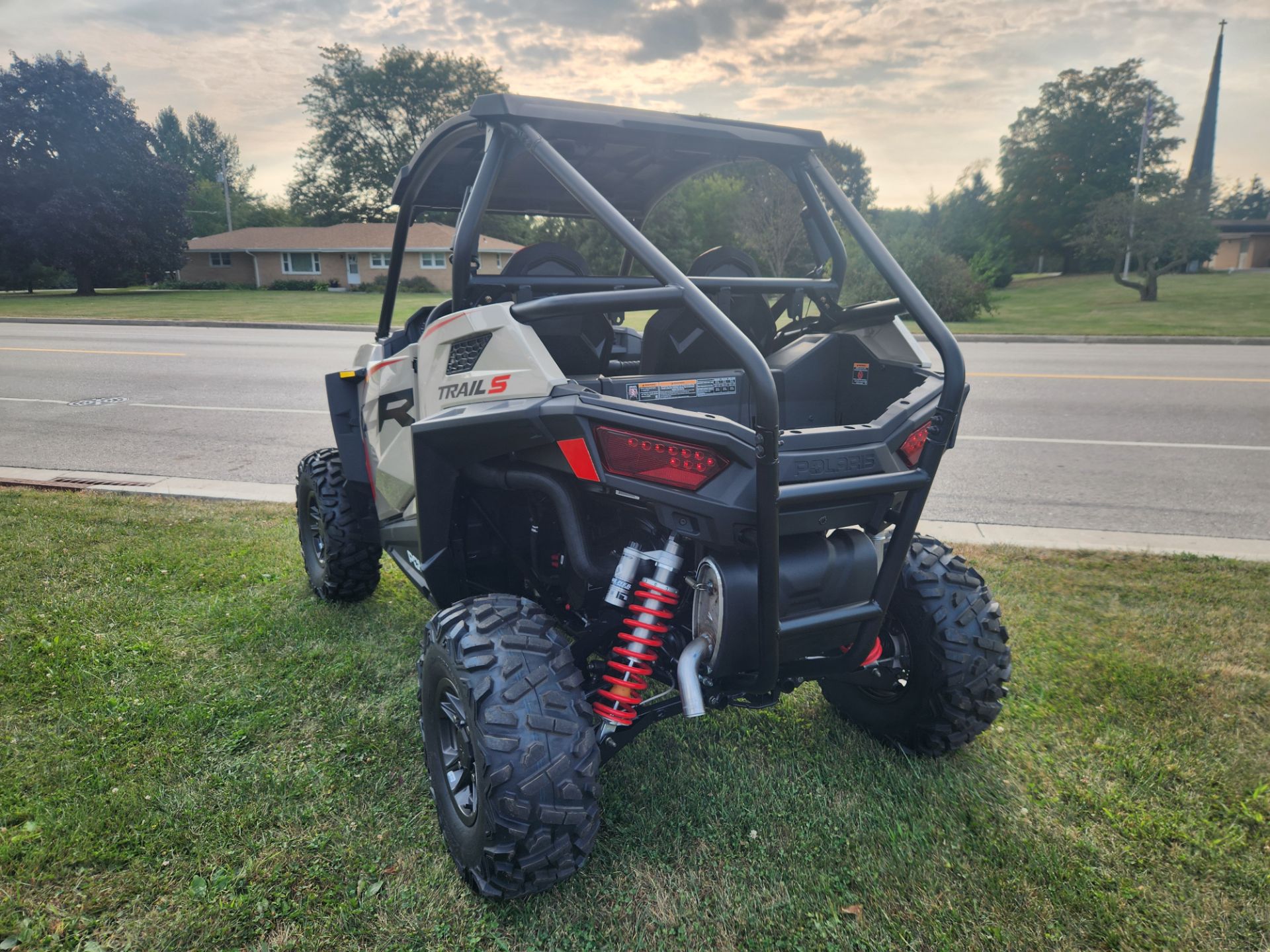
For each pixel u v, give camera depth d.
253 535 5.11
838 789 2.73
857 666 2.46
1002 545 5.01
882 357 2.77
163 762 2.78
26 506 5.61
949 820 2.58
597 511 2.61
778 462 1.96
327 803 2.60
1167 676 3.46
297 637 3.75
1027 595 4.30
